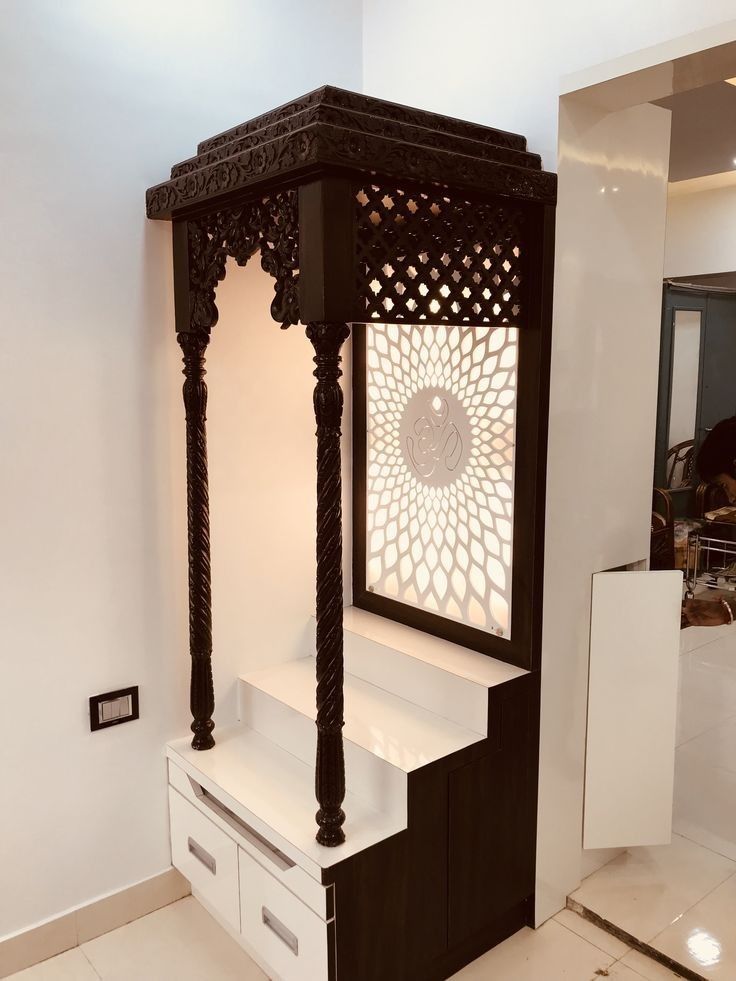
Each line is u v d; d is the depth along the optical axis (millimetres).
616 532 2215
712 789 2834
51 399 1879
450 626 2260
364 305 1541
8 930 1962
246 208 1679
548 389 1942
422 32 2201
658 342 2262
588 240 1989
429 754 1853
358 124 1459
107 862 2117
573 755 2178
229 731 2275
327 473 1566
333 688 1638
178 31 1995
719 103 2740
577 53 1813
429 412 2268
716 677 3949
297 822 1799
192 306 1935
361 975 1737
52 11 1787
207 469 2055
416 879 1822
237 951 2047
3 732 1895
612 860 2404
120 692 2064
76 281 1889
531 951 2053
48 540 1909
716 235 4660
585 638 2156
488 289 1838
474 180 1626
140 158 1959
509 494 2041
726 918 2125
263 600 2350
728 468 5801
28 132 1779
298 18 2240
